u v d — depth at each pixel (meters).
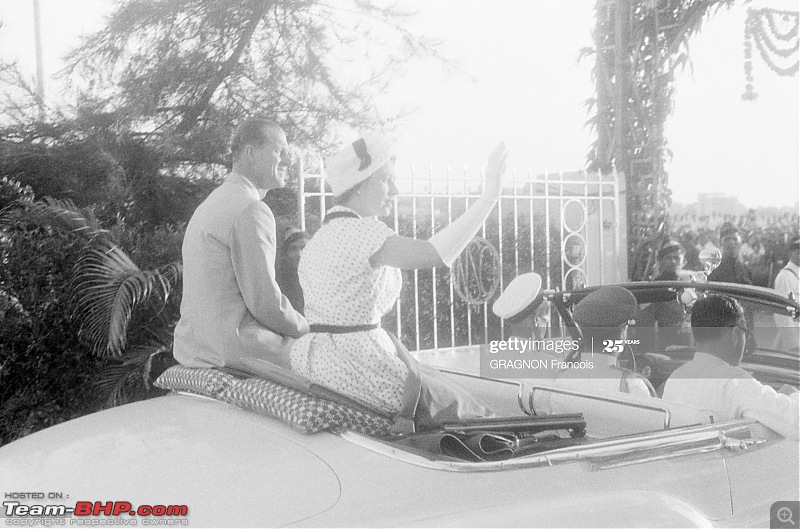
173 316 6.66
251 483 1.77
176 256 6.96
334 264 2.34
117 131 8.45
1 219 6.50
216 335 3.07
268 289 3.06
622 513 1.89
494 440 2.11
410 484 1.81
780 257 9.02
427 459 1.87
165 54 8.98
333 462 1.88
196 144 8.66
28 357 6.29
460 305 8.47
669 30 8.04
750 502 2.14
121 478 1.84
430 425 2.35
